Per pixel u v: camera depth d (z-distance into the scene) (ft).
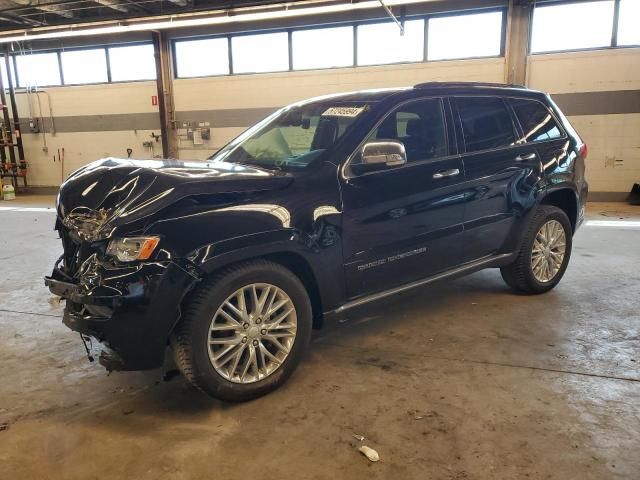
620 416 7.73
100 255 7.50
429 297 13.42
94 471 6.79
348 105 10.46
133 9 37.19
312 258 8.64
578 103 32.60
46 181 46.78
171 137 41.86
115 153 44.06
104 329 7.32
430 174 10.24
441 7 33.50
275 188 8.37
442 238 10.67
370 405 8.23
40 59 44.14
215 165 9.32
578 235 21.18
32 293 14.79
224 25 38.40
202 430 7.66
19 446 7.36
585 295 13.34
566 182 13.04
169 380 9.25
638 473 6.47
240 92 39.40
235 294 8.00
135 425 7.85
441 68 34.37
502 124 12.01
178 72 41.01
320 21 36.17
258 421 7.87
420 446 7.13
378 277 9.80
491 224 11.66
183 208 7.55
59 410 8.34
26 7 34.94
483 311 12.30
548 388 8.60
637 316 11.80
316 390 8.75
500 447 7.06
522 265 12.73
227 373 8.09
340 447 7.16
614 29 31.27
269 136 11.00
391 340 10.77
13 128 46.37
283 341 8.71
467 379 8.99
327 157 9.21
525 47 32.58
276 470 6.72
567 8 31.78
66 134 45.01
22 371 9.80
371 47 35.78
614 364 9.44
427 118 10.65
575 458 6.78
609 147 32.65
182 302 7.69
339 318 9.42
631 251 18.08
